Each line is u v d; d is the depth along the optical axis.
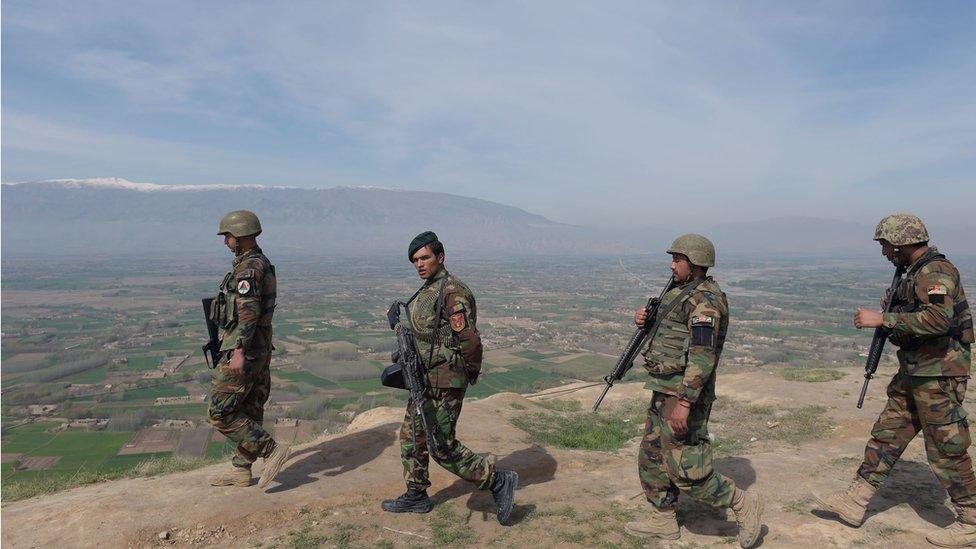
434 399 4.33
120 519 4.17
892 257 4.12
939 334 3.80
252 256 4.74
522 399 9.69
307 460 5.66
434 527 4.42
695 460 3.86
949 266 3.86
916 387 3.99
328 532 4.28
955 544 3.95
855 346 88.88
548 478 5.69
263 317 4.78
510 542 4.20
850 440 6.93
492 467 4.45
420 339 4.36
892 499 4.84
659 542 4.19
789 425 7.79
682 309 3.89
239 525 4.29
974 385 9.05
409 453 4.59
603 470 5.96
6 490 5.95
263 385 4.95
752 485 5.29
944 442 3.90
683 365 3.86
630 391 10.66
